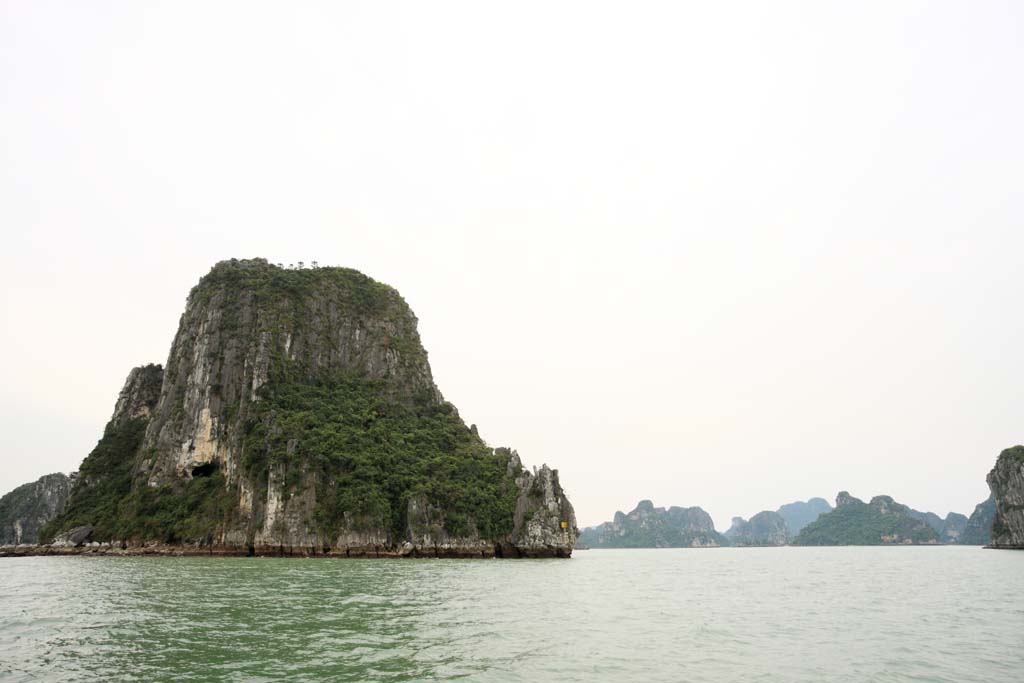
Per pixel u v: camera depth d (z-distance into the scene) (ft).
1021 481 514.27
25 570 201.57
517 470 359.25
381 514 315.17
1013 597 146.30
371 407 392.06
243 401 368.27
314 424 352.90
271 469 318.24
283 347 395.14
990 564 303.27
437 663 70.85
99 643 79.51
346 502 311.88
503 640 84.74
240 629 89.56
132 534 343.26
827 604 133.59
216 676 64.44
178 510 342.44
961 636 91.97
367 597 128.16
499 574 206.18
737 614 116.57
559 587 167.12
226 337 395.55
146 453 387.75
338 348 426.51
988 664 73.41
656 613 116.88
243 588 142.41
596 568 274.16
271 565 228.22
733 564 345.10
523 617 106.42
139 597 125.08
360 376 422.41
